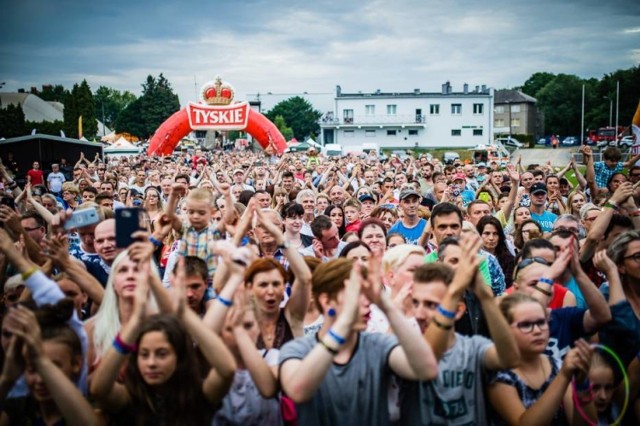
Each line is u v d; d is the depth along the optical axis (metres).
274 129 31.12
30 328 3.06
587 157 10.91
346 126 84.50
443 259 4.68
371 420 3.23
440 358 3.33
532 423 3.35
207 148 67.50
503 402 3.46
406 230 8.23
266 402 3.52
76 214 4.20
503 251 6.73
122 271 3.78
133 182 17.14
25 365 3.27
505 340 3.22
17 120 63.22
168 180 11.88
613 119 92.81
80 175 15.92
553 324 4.35
